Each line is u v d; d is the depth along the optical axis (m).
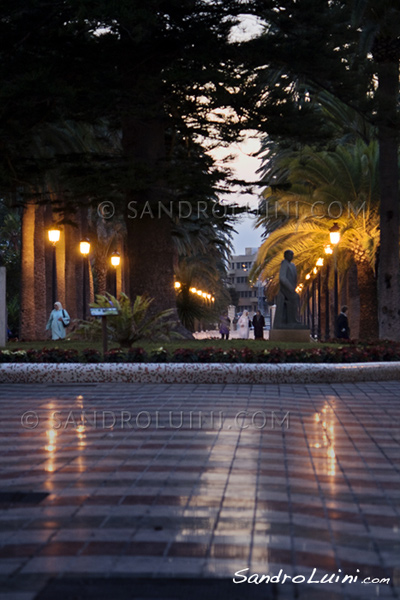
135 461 8.23
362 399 13.97
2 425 10.76
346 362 18.06
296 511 6.17
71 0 18.23
